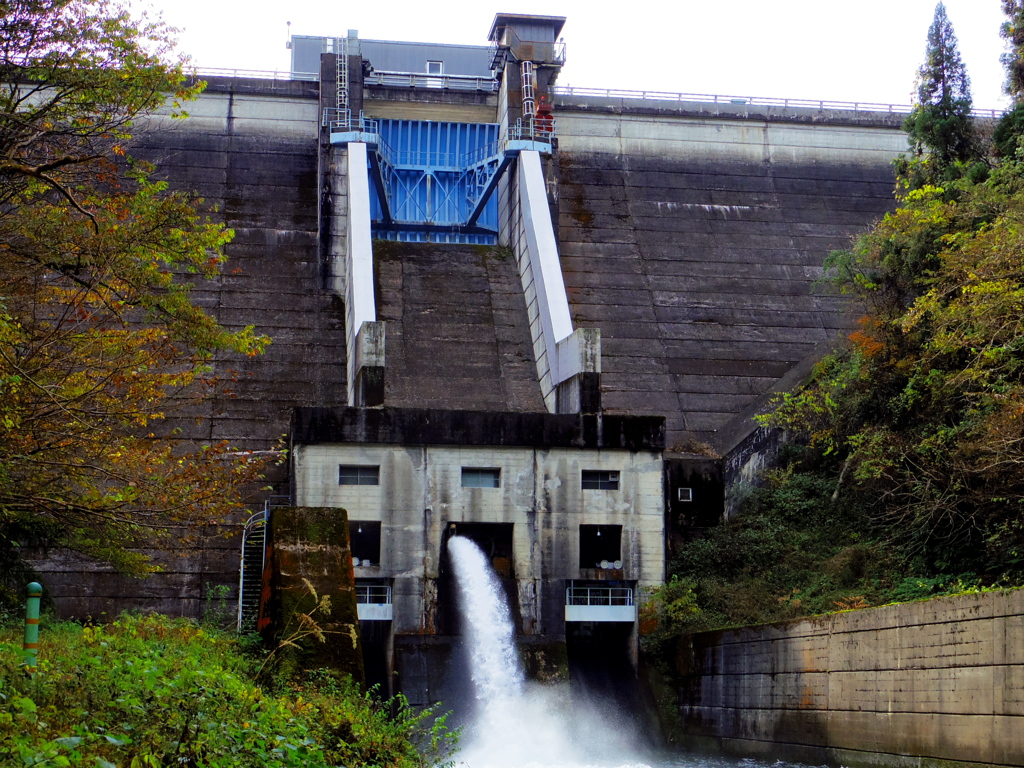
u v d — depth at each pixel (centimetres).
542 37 5988
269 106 5831
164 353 2353
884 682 2609
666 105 6253
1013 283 2922
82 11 2116
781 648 3083
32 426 2116
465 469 3912
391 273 5241
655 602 3903
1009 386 3005
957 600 2381
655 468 4016
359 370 4119
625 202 5866
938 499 3266
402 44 6456
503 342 4916
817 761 2862
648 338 5144
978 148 4441
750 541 3916
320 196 5262
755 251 5722
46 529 2625
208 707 1495
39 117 2142
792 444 4247
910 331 3703
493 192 5784
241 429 4400
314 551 3044
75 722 1316
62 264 2208
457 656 3750
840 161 6328
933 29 4591
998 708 2234
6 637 1936
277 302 5019
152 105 2216
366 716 2169
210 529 3956
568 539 3912
